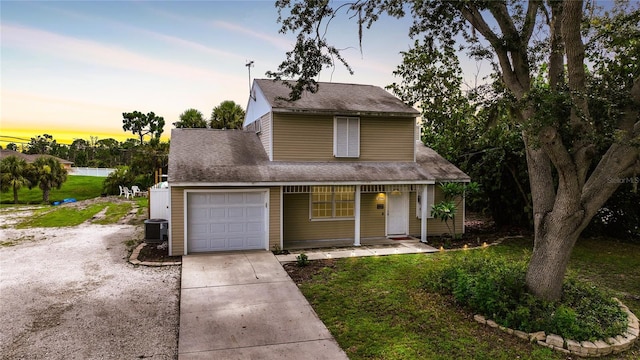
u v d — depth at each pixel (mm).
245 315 6570
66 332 5836
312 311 6766
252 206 11547
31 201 30719
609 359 5164
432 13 7469
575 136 5938
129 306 6980
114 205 21406
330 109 12602
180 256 10672
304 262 9766
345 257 10719
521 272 7199
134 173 29641
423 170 13469
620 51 7641
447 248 11961
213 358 5039
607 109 5680
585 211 6086
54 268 9469
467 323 6172
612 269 9656
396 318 6402
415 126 14000
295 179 11492
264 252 11266
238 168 11625
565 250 6301
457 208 14164
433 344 5465
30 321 6230
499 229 15438
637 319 6328
